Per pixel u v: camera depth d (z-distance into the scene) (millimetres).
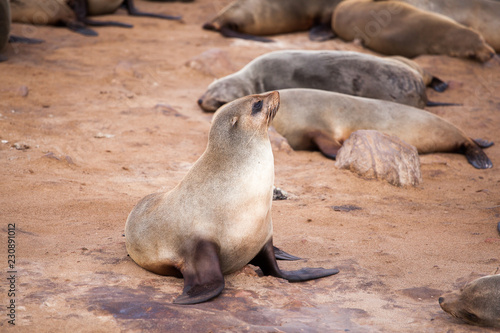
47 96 19953
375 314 7363
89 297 7309
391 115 17719
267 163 8422
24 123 16906
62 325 6527
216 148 8414
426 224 11539
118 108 19375
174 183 13406
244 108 8523
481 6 30266
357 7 29797
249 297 7660
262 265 8836
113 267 8625
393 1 29312
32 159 13961
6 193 11617
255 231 8289
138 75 23281
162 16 33531
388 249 9992
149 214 8586
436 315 7395
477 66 26625
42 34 28438
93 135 16656
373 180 14375
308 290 8188
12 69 22344
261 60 21156
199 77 24141
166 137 17047
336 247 10016
